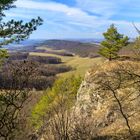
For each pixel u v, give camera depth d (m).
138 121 23.97
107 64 34.34
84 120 17.02
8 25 12.70
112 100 25.64
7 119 5.69
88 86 35.19
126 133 21.89
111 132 23.47
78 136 15.02
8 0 11.99
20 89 5.73
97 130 24.27
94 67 37.56
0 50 13.28
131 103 25.72
